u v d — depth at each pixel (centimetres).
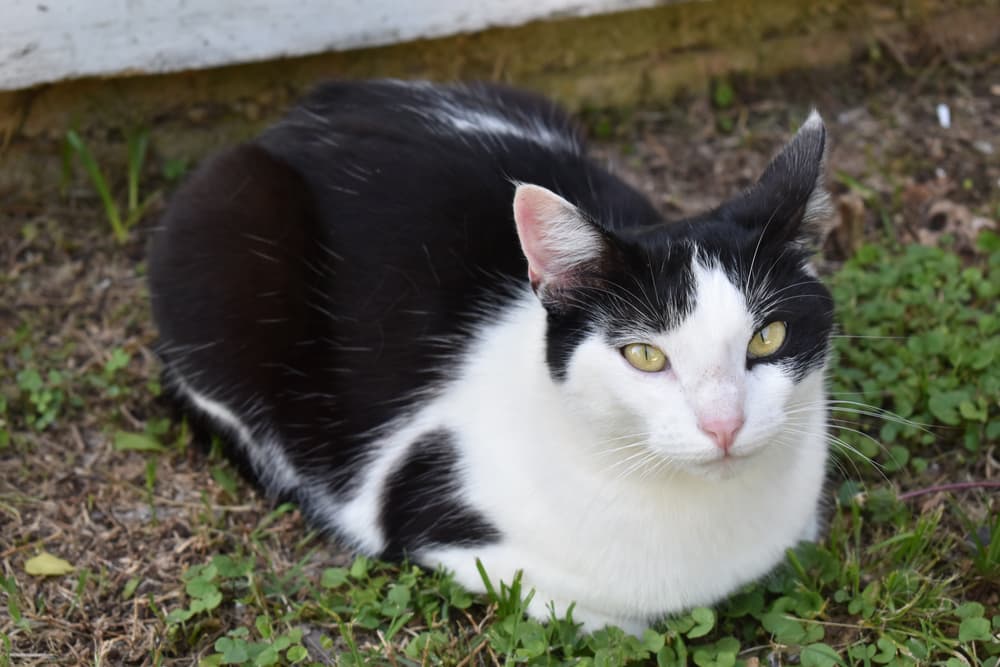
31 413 98
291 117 97
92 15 104
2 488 94
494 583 87
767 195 81
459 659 84
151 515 93
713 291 79
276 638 86
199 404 96
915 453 94
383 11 108
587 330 80
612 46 117
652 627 86
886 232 108
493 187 90
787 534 86
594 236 79
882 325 99
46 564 89
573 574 85
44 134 110
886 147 115
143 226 109
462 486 86
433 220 89
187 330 93
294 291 91
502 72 116
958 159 113
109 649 86
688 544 83
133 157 109
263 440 94
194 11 106
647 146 116
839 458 93
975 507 91
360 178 91
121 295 105
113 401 99
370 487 90
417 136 92
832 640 86
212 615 88
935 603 86
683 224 81
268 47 108
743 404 78
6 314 104
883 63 121
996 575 87
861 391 96
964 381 96
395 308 89
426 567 89
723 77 119
